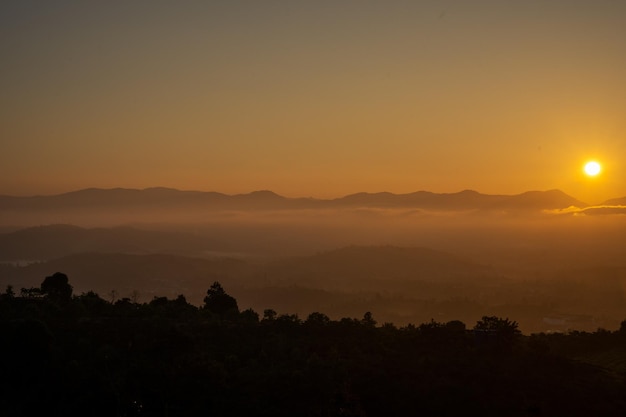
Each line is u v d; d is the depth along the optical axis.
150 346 59.88
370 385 54.81
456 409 52.16
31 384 53.69
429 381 55.56
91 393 50.75
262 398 52.72
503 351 62.06
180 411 50.75
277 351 61.06
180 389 53.28
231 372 56.66
